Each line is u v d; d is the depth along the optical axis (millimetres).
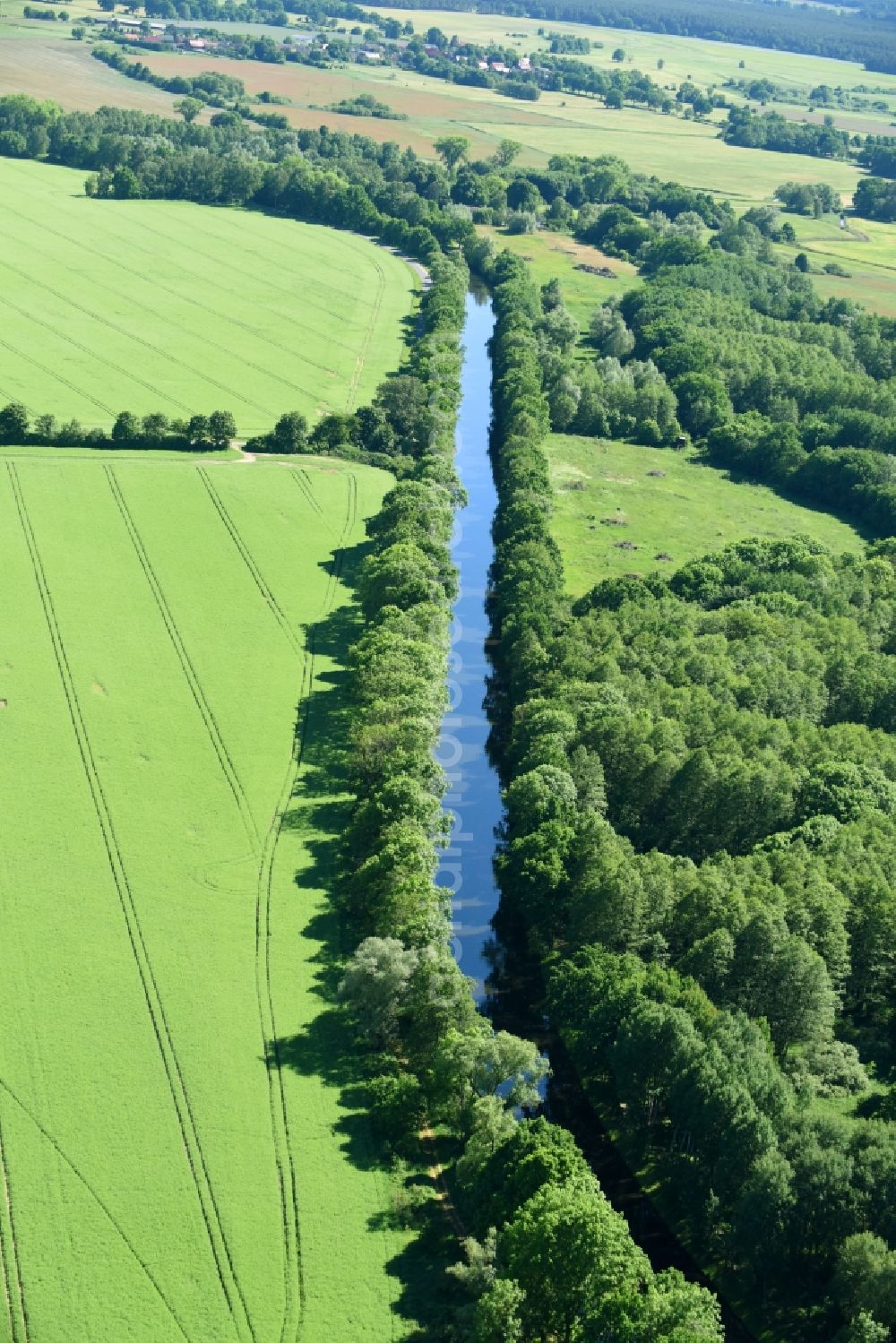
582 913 185250
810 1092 164875
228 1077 166750
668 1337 124000
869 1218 144375
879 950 181750
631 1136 166000
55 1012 174000
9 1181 151875
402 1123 160500
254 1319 139500
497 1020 184250
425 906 182375
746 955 174875
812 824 199875
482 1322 131875
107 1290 141250
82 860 199625
